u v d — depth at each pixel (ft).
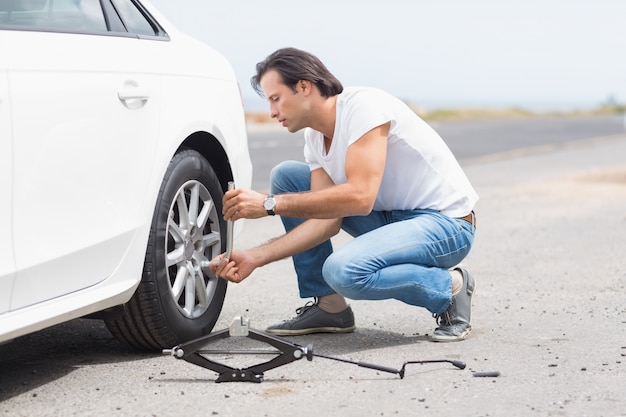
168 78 13.07
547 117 171.73
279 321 15.37
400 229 13.38
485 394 11.01
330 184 13.93
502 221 28.43
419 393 11.06
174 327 12.81
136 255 12.16
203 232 13.88
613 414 10.24
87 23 11.98
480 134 90.27
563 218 28.94
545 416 10.18
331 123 12.96
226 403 10.69
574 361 12.52
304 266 14.29
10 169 10.16
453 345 13.53
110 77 11.81
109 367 12.34
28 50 10.66
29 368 12.32
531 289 18.01
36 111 10.54
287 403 10.69
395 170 13.61
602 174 45.27
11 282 10.19
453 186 13.82
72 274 11.12
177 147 12.96
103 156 11.59
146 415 10.28
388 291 13.25
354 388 11.28
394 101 13.48
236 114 14.94
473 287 14.08
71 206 11.08
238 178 14.88
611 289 17.94
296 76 12.67
